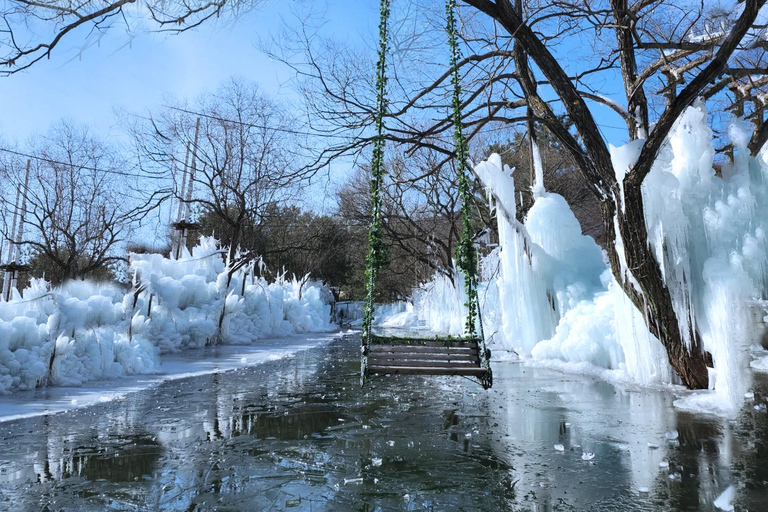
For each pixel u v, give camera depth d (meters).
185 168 24.45
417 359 7.66
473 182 15.36
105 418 7.59
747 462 5.29
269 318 26.17
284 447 6.05
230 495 4.57
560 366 13.21
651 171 9.17
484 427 6.98
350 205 28.66
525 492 4.59
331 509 4.26
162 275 19.41
